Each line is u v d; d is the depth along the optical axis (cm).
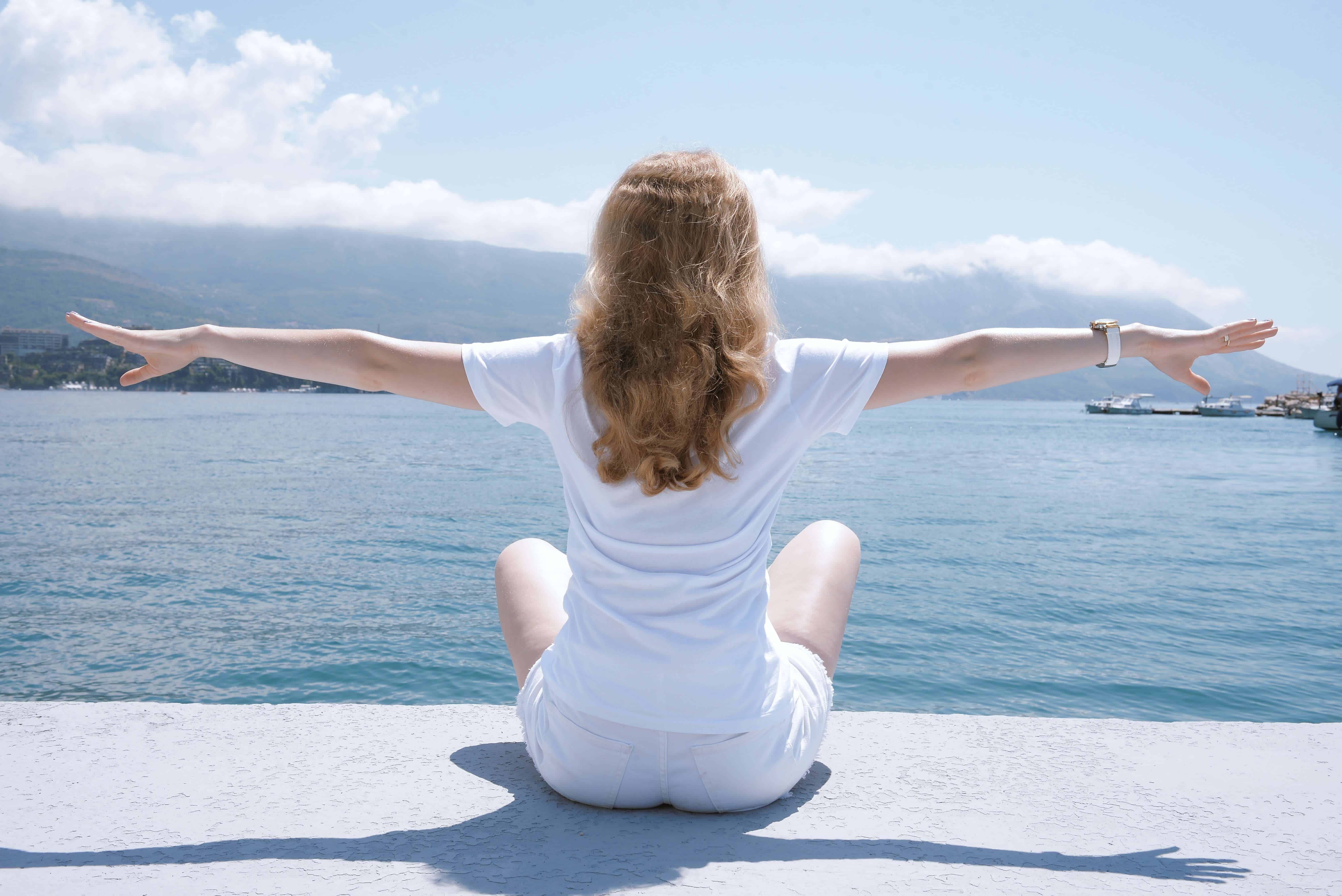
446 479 2955
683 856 110
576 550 119
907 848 114
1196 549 1565
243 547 1494
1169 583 1217
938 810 129
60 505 2086
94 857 109
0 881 102
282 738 158
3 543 1510
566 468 118
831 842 116
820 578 150
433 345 117
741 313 111
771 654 122
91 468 3198
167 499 2244
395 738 159
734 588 116
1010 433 7806
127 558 1370
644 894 99
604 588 116
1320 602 1090
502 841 114
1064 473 3541
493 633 880
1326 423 7538
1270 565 1391
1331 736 165
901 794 135
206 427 6788
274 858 109
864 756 153
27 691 696
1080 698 696
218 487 2577
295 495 2389
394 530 1723
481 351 117
